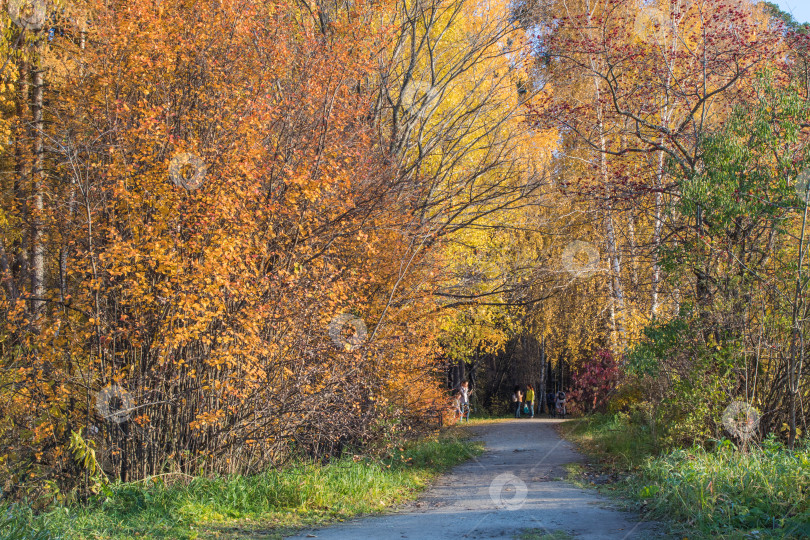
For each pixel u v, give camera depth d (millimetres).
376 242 11914
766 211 9703
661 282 15086
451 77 17922
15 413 10219
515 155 18047
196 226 9180
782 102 9773
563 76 17719
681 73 14359
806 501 6184
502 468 13086
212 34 10305
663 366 11141
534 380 41188
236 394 9375
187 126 10438
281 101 11031
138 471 9828
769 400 10320
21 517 6418
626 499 8477
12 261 12477
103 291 9914
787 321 9719
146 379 9844
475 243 18297
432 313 13633
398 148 16250
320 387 10359
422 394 14250
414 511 8508
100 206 10125
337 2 14953
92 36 10508
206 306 9016
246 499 8469
